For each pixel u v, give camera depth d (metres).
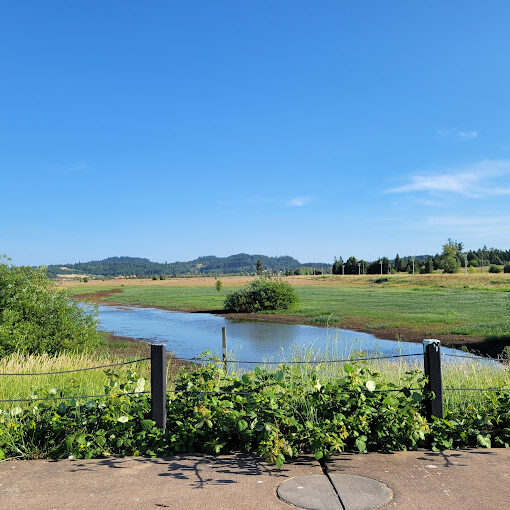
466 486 4.33
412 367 10.05
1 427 5.64
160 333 28.78
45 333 15.94
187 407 5.76
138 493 4.30
